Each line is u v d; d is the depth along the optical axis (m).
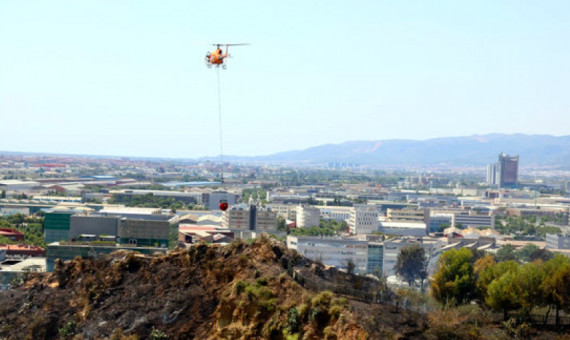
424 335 109.56
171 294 126.94
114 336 120.81
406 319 112.75
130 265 135.88
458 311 129.75
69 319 129.38
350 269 150.62
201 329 119.81
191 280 129.12
